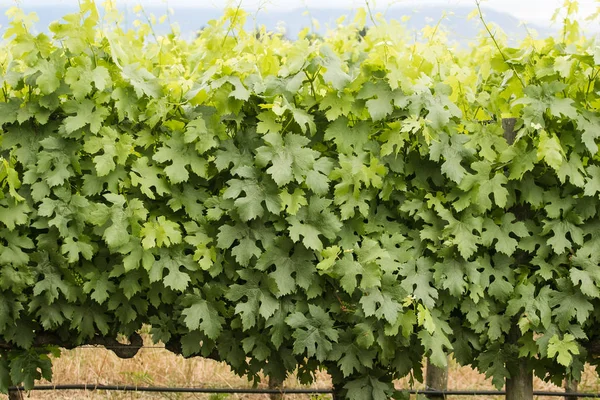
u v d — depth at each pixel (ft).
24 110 10.39
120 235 10.42
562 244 11.21
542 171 11.40
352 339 11.31
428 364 15.55
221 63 10.81
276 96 10.41
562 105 10.71
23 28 10.17
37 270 10.75
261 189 10.59
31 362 11.65
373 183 10.73
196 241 10.80
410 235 11.44
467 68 11.88
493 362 11.93
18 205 10.52
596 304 11.76
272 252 10.87
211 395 17.22
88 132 10.52
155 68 12.76
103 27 10.70
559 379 12.26
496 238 11.51
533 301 11.46
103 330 11.26
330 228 10.69
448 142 11.02
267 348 11.29
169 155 10.57
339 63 10.59
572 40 11.71
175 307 11.27
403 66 10.59
